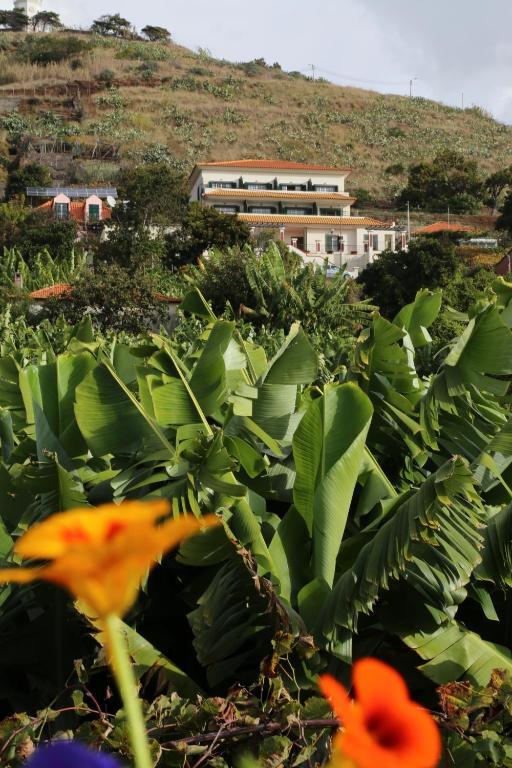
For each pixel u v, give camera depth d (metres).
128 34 197.00
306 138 146.88
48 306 44.22
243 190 91.31
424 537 4.09
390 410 5.96
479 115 174.12
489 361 5.31
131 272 59.03
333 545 4.78
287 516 5.09
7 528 5.49
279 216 85.88
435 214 112.25
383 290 55.53
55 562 0.45
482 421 5.91
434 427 5.57
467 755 3.51
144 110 149.75
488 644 4.71
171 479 5.40
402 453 6.20
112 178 117.81
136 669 4.21
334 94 166.00
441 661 4.51
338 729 3.39
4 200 105.50
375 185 133.75
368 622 5.00
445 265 54.19
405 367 5.97
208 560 4.34
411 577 4.57
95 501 5.57
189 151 136.62
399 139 153.25
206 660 4.39
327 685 0.58
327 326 42.56
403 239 88.25
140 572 0.47
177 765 3.45
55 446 5.46
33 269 64.00
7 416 6.51
